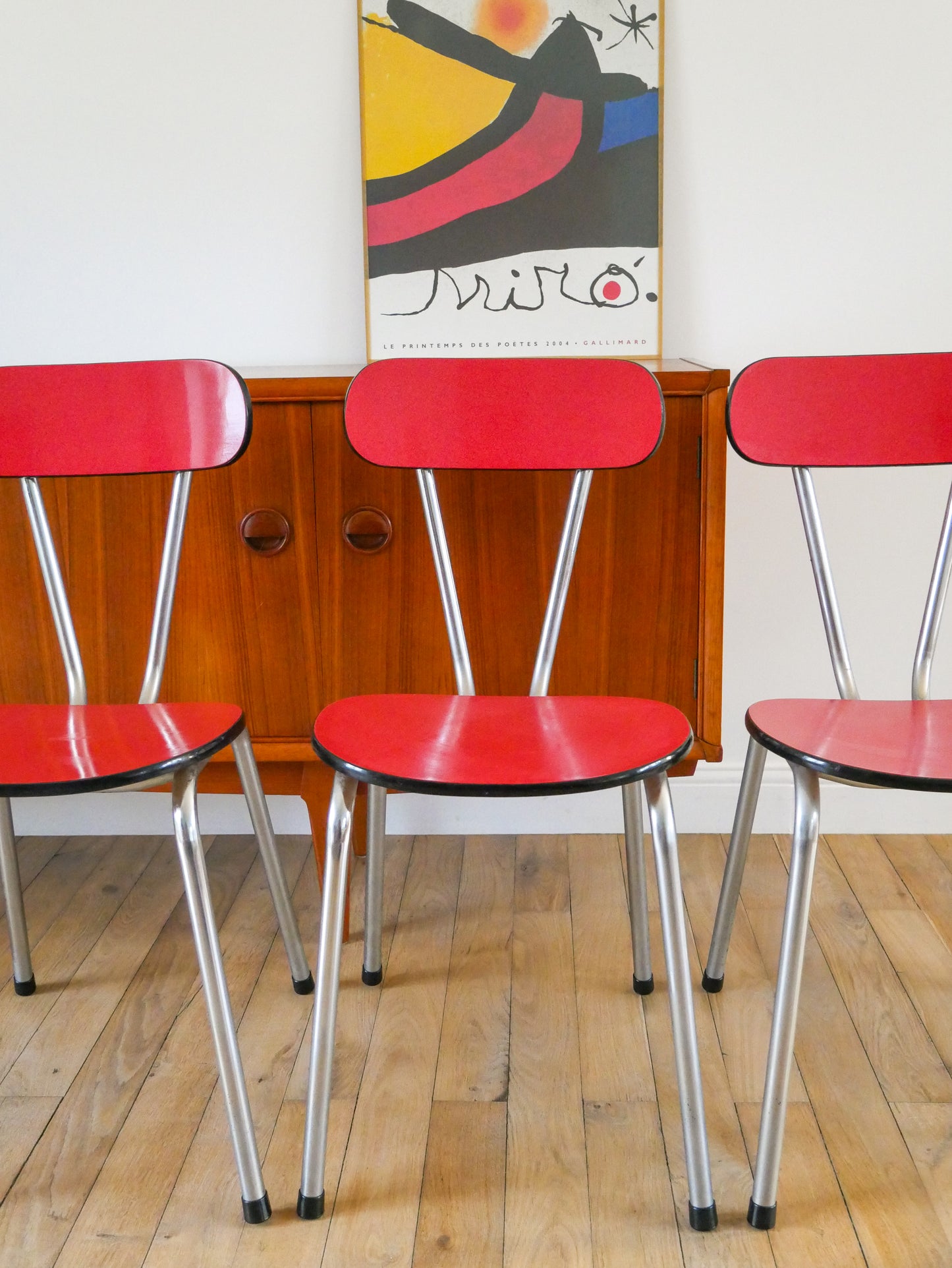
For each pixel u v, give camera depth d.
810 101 1.71
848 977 1.46
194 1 1.71
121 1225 1.03
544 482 1.48
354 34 1.72
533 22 1.69
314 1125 1.02
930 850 1.87
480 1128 1.16
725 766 1.95
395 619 1.53
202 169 1.76
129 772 1.01
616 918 1.64
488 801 1.96
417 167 1.73
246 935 1.60
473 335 1.77
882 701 1.22
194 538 1.51
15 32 1.72
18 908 1.42
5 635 1.56
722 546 1.47
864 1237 1.01
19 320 1.82
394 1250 1.00
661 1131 1.16
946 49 1.69
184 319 1.82
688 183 1.75
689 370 1.43
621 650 1.53
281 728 1.58
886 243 1.75
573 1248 1.00
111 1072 1.27
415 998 1.42
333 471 1.48
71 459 1.31
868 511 1.85
